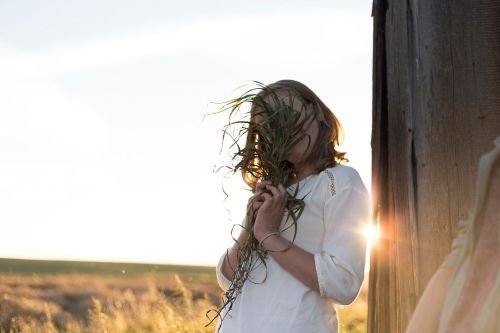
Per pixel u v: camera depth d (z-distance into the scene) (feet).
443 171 7.95
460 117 7.86
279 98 9.26
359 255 8.54
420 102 8.21
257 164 9.25
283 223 8.96
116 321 40.98
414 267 8.19
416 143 8.26
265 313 8.59
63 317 51.52
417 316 3.50
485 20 7.77
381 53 8.91
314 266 8.41
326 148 9.17
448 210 7.89
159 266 308.60
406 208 8.38
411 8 8.39
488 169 3.07
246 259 8.93
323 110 9.29
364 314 42.32
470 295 3.05
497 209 3.06
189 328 35.40
